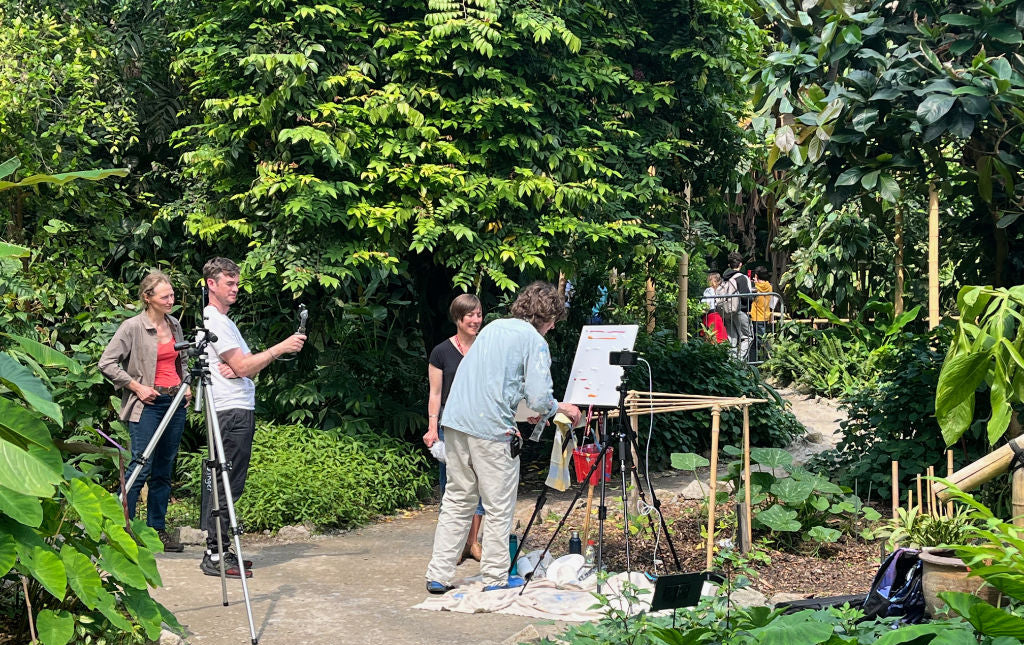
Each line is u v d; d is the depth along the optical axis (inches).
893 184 273.9
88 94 402.3
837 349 602.2
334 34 357.1
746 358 573.0
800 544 268.1
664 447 420.2
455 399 233.3
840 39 271.7
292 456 332.2
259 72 342.0
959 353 225.6
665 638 147.9
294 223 346.3
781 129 269.7
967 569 158.9
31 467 149.7
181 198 430.0
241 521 303.0
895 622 164.7
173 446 268.8
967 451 310.0
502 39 354.0
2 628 173.5
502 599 221.6
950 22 261.4
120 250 425.7
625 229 365.7
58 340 377.4
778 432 442.3
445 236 362.3
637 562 254.2
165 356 262.4
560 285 478.0
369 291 391.9
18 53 374.3
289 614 216.7
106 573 181.3
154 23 448.1
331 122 344.2
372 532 312.0
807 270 619.8
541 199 350.3
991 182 279.4
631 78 397.7
